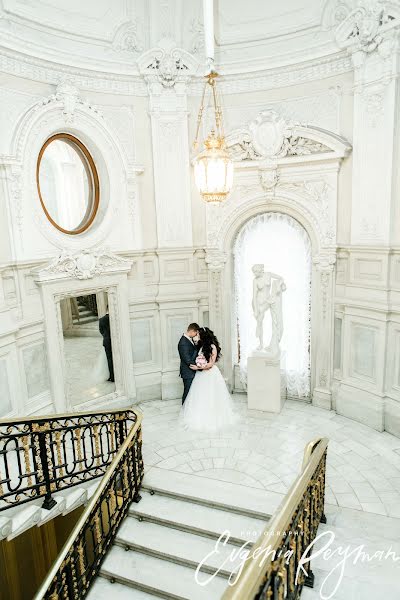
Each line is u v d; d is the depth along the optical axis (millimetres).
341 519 4551
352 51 6043
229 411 6887
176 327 7957
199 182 5027
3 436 4230
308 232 7055
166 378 7898
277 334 6984
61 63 6223
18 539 4902
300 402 7648
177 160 7410
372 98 6008
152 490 5137
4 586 4750
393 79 5742
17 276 5988
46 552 5262
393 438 6324
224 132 7289
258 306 6949
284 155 6852
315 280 7121
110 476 4312
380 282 6332
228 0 6738
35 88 6062
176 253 7734
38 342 6348
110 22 6707
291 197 6988
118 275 7285
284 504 2920
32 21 5918
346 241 6762
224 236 7590
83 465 5590
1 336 5500
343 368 7020
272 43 6793
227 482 5219
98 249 6902
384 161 6027
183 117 7277
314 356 7398
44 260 6324
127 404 7637
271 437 6398
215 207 7500
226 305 7852
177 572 4191
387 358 6375
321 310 7121
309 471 3443
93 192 7250
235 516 4688
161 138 7301
